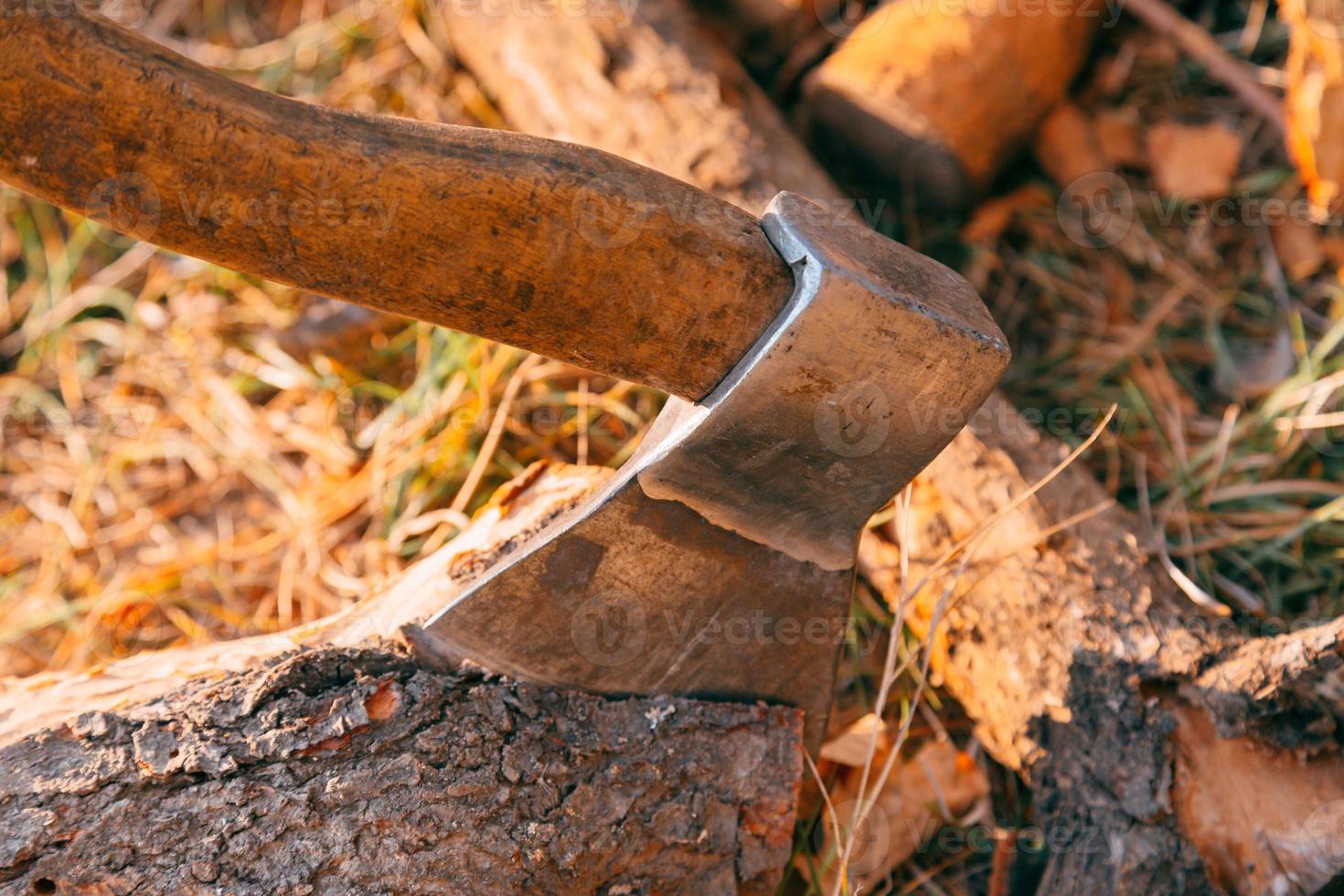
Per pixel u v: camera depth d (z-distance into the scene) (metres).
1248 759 0.61
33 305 0.87
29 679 0.61
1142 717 0.62
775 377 0.55
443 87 0.92
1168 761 0.62
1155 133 0.84
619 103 0.78
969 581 0.66
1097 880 0.62
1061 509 0.67
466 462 0.77
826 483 0.58
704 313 0.55
